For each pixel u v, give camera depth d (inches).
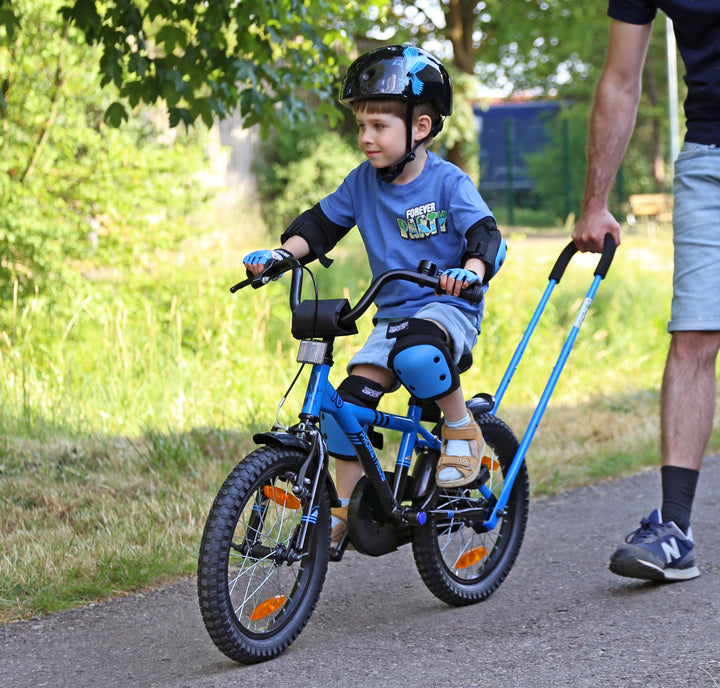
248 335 375.9
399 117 153.6
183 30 262.8
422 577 167.2
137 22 253.4
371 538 157.1
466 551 174.6
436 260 159.9
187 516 217.3
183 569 189.8
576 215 1451.8
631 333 448.8
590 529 217.6
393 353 151.4
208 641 157.4
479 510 171.0
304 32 288.2
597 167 185.8
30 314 360.2
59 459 255.0
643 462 277.3
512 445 183.9
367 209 164.1
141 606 173.8
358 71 154.5
